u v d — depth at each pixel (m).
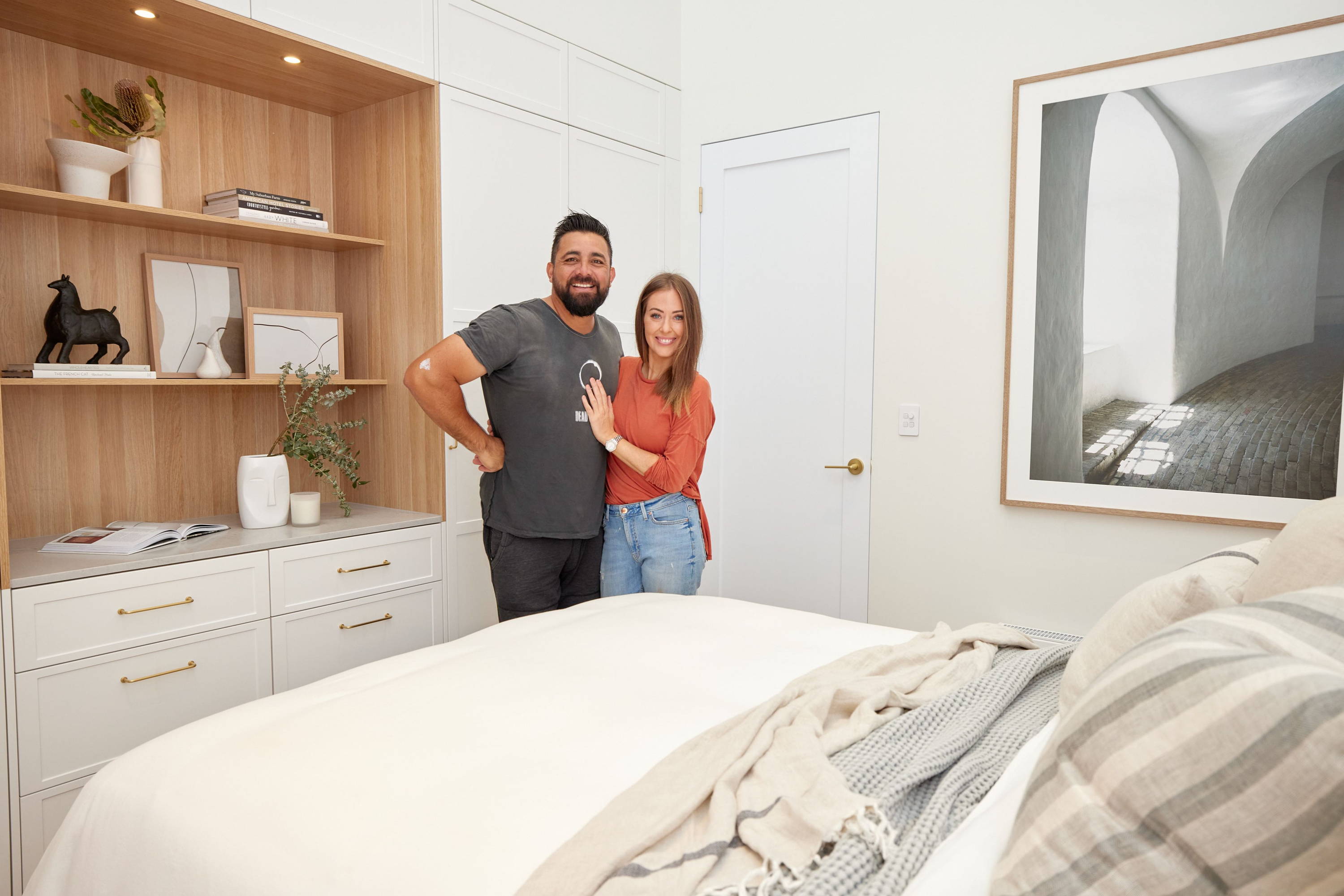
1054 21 2.65
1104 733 0.67
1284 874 0.55
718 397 3.52
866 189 3.08
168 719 2.03
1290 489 2.33
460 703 1.23
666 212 3.52
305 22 2.23
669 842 0.89
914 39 2.94
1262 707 0.57
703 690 1.32
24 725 1.78
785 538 3.36
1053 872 0.65
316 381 2.55
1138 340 2.54
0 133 2.11
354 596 2.43
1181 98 2.44
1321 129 2.25
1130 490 2.57
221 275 2.53
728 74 3.42
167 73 2.43
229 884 0.90
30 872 1.80
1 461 1.74
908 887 0.77
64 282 2.12
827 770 0.96
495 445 2.27
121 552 2.02
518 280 2.86
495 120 2.76
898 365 3.03
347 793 0.98
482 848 0.87
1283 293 2.32
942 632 1.60
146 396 2.42
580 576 2.44
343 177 2.84
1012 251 2.73
